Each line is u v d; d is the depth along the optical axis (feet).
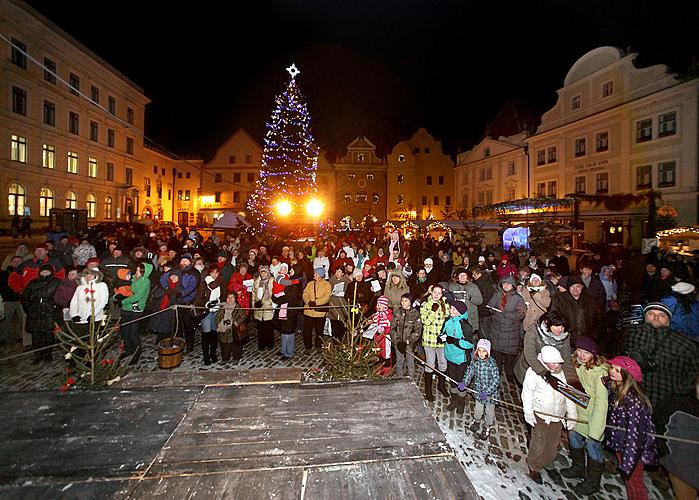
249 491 5.50
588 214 71.67
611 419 12.26
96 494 5.44
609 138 84.12
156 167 156.76
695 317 18.42
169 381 10.07
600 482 13.76
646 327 14.48
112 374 14.21
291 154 93.15
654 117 74.38
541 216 72.79
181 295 24.53
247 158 166.50
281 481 5.72
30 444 6.54
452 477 5.87
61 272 25.16
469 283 24.72
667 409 11.75
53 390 8.54
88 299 21.63
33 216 85.10
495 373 16.20
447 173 162.91
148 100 131.54
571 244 75.10
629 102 78.54
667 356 13.79
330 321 26.61
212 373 10.55
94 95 105.91
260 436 6.86
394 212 161.07
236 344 24.45
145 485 5.60
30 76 82.94
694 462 10.75
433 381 22.34
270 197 90.38
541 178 105.70
